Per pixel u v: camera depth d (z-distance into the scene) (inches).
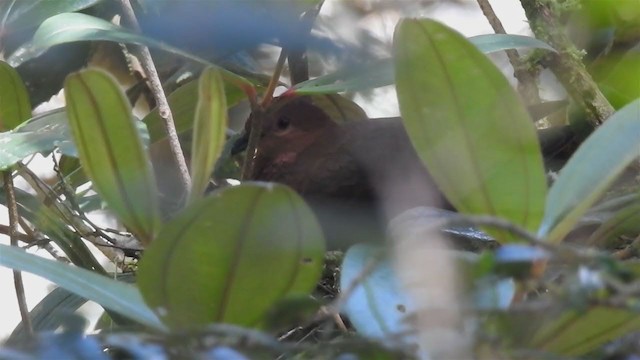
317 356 153.5
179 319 155.5
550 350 154.6
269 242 154.7
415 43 155.3
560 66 167.9
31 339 152.4
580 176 155.4
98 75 156.0
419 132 155.8
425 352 152.9
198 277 155.1
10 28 167.0
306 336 159.5
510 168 155.4
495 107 155.3
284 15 169.0
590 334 154.5
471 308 153.3
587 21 170.2
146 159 156.6
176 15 172.1
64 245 167.2
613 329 154.4
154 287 155.2
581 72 167.9
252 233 154.6
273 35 170.2
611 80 168.9
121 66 204.8
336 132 199.9
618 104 168.7
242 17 170.4
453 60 155.3
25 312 161.9
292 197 154.1
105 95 156.3
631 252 158.9
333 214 175.0
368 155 181.0
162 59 192.1
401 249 154.3
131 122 156.5
